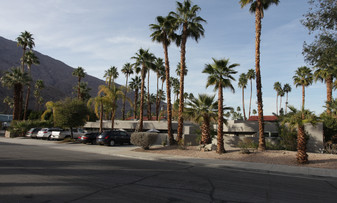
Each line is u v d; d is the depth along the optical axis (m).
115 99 33.97
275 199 6.27
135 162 12.82
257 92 17.52
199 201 5.82
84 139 24.89
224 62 16.86
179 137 20.45
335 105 22.69
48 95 186.88
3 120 74.62
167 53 22.28
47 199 5.53
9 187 6.52
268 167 11.88
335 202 6.15
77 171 9.27
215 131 23.19
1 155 13.64
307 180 9.27
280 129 19.92
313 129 18.05
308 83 47.53
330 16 13.11
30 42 50.41
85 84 65.19
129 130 39.50
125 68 59.56
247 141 19.61
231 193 6.70
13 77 39.81
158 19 22.06
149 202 5.58
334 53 13.67
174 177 8.78
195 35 22.50
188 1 21.39
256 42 17.84
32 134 32.38
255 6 18.75
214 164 12.66
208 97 19.09
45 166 10.20
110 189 6.66
